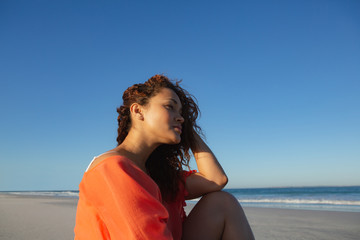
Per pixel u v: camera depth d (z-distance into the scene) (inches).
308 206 569.6
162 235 35.3
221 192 56.2
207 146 60.2
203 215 53.5
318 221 288.8
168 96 48.9
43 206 553.6
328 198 856.9
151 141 48.8
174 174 55.8
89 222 38.7
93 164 40.8
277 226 249.6
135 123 48.6
